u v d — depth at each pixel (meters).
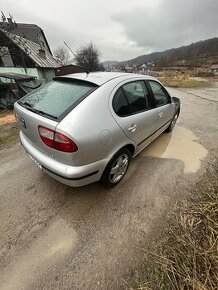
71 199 2.63
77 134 1.93
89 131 2.02
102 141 2.16
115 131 2.31
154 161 3.51
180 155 3.71
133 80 2.82
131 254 1.91
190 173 3.15
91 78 2.51
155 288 1.59
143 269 1.76
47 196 2.70
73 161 2.03
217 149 3.94
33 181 3.02
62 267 1.83
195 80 23.72
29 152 2.51
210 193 2.55
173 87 16.78
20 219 2.35
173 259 1.78
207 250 1.77
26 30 24.14
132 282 1.68
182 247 1.86
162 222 2.25
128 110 2.60
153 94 3.28
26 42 18.17
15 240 2.09
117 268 1.80
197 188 2.78
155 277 1.65
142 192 2.74
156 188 2.82
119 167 2.75
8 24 12.80
